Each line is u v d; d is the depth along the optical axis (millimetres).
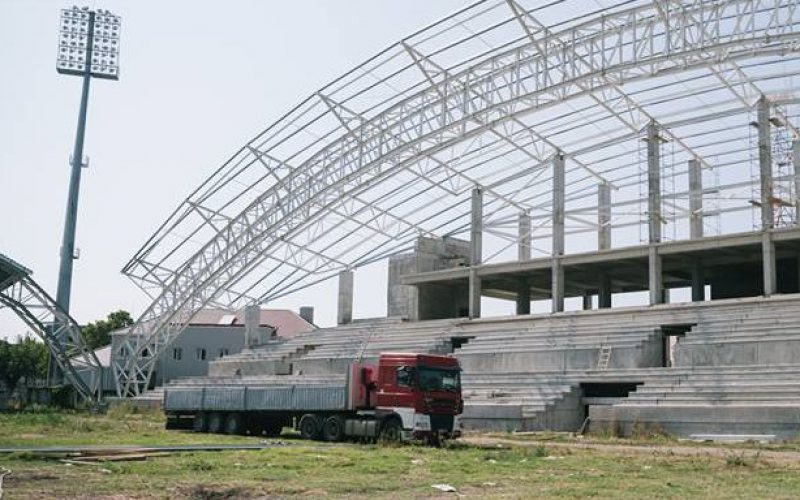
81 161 94938
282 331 97250
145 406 68250
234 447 29562
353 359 63312
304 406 36250
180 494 16625
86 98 97312
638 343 48156
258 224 66375
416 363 31891
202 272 70312
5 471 19703
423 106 55594
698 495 16781
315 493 16938
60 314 72625
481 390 48500
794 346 41469
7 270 67875
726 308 49219
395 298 72188
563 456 26891
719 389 38812
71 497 15828
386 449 28906
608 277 61219
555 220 58750
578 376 45938
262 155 64188
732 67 48875
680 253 53594
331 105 59062
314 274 76625
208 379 69562
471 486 18453
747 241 50062
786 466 23172
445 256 71875
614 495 16719
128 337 76562
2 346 103375
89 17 99938
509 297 74500
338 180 60281
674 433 37281
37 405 71312
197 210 68750
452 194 68062
